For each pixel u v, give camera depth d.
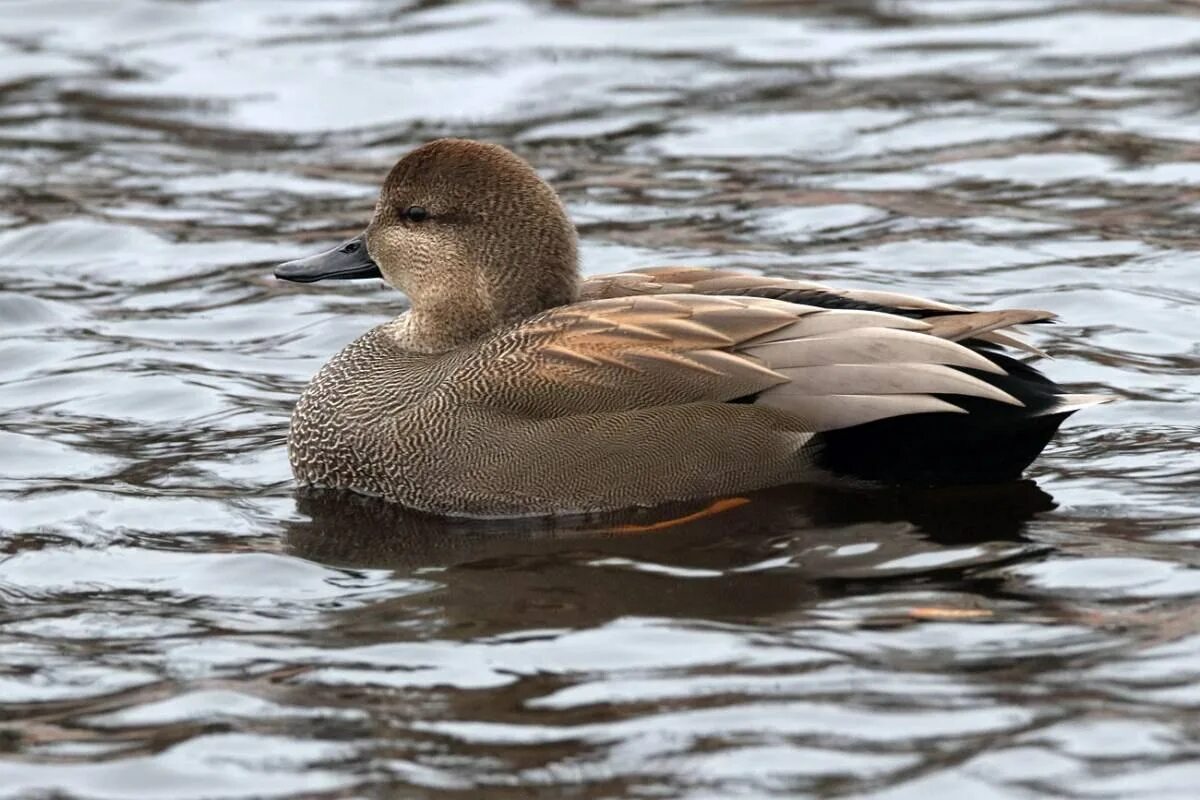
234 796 9.64
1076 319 17.33
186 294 18.84
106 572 12.51
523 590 12.01
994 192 20.61
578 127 23.12
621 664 10.87
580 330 13.40
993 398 12.39
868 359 12.73
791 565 12.20
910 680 10.52
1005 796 9.38
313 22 27.03
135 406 15.90
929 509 12.98
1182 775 9.47
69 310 18.38
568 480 13.27
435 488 13.54
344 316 18.27
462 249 14.12
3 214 20.84
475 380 13.49
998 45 25.27
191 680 10.87
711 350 13.05
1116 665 10.59
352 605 11.88
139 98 24.41
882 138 22.31
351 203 21.19
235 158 22.64
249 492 14.03
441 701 10.50
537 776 9.70
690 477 13.19
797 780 9.58
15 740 10.26
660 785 9.57
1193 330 16.95
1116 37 25.30
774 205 20.55
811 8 27.03
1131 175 20.84
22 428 15.34
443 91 24.38
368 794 9.57
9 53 25.86
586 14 27.05
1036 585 11.73
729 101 23.73
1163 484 13.40
